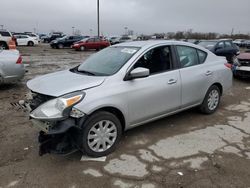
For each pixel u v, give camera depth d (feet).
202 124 15.64
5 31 73.51
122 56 13.39
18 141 13.20
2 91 23.43
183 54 15.24
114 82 11.86
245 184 9.73
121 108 11.94
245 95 23.29
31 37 116.47
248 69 28.68
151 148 12.50
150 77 13.16
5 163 11.13
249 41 139.13
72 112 10.45
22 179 10.03
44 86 11.58
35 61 50.60
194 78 15.29
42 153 10.85
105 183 9.78
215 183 9.78
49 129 10.57
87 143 11.15
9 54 24.22
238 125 15.55
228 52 40.78
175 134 14.15
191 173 10.41
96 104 10.98
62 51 86.58
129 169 10.70
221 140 13.43
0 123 15.55
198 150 12.32
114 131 11.99
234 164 11.08
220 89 17.80
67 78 12.40
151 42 14.37
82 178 10.11
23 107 12.80
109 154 11.93
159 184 9.73
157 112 13.67
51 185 9.69
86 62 14.90
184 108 15.37
